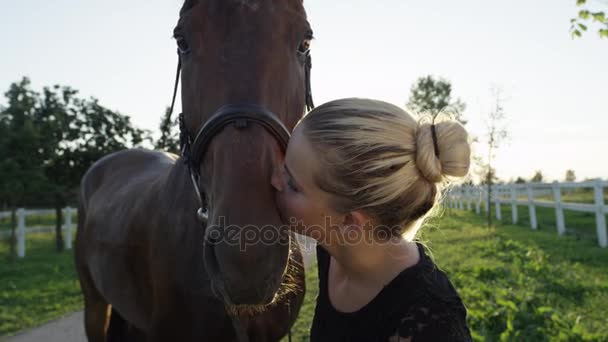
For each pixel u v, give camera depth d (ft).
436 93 77.82
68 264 31.76
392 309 3.57
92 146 38.68
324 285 4.53
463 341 3.36
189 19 6.02
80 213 13.16
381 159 3.41
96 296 11.54
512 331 12.37
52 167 37.91
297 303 7.93
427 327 3.39
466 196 63.57
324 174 3.59
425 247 4.35
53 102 37.24
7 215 35.94
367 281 3.92
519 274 18.80
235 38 5.63
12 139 32.96
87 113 38.96
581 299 15.43
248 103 5.31
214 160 5.21
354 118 3.52
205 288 7.00
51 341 15.89
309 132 3.70
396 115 3.59
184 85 6.29
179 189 7.56
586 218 41.29
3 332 16.87
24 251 36.32
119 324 11.09
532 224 36.60
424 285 3.57
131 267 8.43
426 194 3.61
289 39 5.91
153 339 7.78
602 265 20.18
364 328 3.73
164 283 7.43
